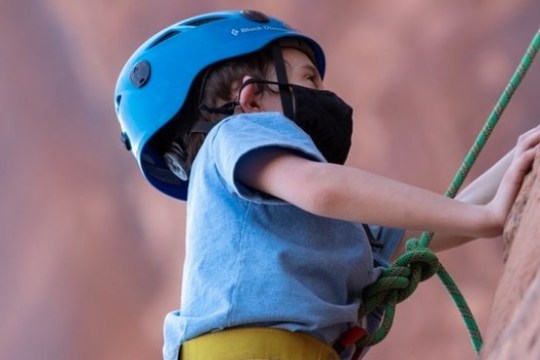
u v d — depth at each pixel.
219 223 5.50
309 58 6.27
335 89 24.77
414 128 24.14
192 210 5.68
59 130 27.78
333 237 5.59
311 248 5.47
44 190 27.39
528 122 23.27
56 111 27.88
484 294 22.56
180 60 6.05
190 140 6.03
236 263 5.40
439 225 4.78
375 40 24.80
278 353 5.26
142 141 6.06
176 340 5.50
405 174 23.98
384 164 24.14
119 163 27.12
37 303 26.56
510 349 3.79
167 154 6.11
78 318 26.06
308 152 5.19
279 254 5.38
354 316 5.57
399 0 24.78
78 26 27.88
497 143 23.45
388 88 24.50
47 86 27.97
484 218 4.70
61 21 28.05
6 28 28.50
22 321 26.58
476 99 23.94
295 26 25.34
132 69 6.22
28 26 28.34
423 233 6.17
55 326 26.25
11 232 27.30
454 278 22.83
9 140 27.92
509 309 4.02
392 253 6.54
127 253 26.47
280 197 5.15
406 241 6.60
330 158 6.09
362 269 5.68
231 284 5.36
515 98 23.52
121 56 27.53
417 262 5.96
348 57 24.89
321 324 5.33
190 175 5.86
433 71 24.34
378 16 24.91
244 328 5.32
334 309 5.41
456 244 6.71
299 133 5.42
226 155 5.29
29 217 27.30
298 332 5.32
